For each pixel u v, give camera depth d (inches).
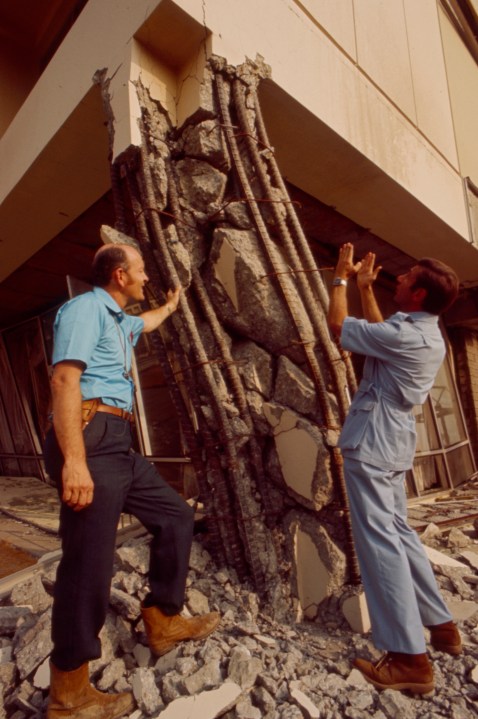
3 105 211.3
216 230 101.3
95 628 66.6
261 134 107.3
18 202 156.3
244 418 98.4
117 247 80.6
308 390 97.2
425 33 207.2
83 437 66.4
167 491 79.7
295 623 90.5
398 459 78.2
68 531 67.3
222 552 98.5
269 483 100.8
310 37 132.3
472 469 272.2
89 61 114.8
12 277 215.8
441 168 194.7
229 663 71.9
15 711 72.2
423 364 78.4
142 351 176.2
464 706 66.2
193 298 104.3
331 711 64.7
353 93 145.9
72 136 127.5
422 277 80.9
